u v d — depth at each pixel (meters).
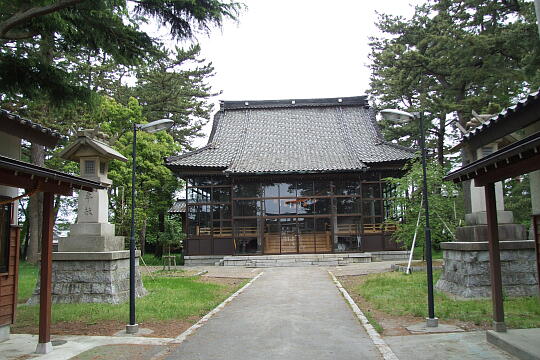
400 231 20.50
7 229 8.88
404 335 8.49
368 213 29.38
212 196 30.17
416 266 19.19
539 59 19.17
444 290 13.02
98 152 12.95
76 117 24.95
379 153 30.28
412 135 34.59
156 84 36.38
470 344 7.62
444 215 18.97
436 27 26.62
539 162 6.32
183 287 15.81
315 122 36.66
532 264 11.92
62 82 11.73
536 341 7.08
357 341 8.23
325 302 12.66
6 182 6.78
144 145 27.88
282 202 29.59
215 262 29.09
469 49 22.19
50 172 7.27
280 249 29.14
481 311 9.98
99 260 12.38
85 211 12.95
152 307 11.53
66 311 11.02
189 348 7.93
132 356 7.39
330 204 29.44
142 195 28.06
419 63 27.27
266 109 38.59
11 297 8.87
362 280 17.28
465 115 26.50
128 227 23.72
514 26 20.72
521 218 23.20
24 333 9.08
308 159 30.88
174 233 24.92
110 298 12.21
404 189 20.14
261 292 15.06
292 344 8.12
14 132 9.29
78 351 7.68
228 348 7.92
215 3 10.06
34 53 11.89
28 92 11.84
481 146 11.84
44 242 7.96
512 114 8.85
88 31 10.91
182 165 29.19
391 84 31.66
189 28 10.80
